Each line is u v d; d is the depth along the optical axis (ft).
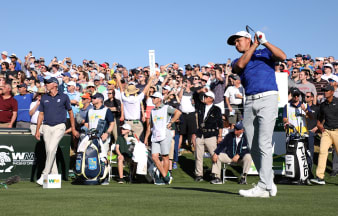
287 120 34.71
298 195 17.66
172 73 52.06
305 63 53.47
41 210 11.64
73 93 40.47
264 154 16.16
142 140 37.35
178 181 34.71
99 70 55.77
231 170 37.60
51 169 31.32
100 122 28.07
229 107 39.04
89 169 26.21
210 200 14.49
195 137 38.93
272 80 16.25
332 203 14.11
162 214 10.89
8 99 35.68
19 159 31.30
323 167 32.37
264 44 15.80
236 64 16.43
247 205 13.14
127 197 15.60
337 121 32.22
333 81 40.34
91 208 12.12
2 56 54.34
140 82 43.80
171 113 28.89
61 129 28.71
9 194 17.08
